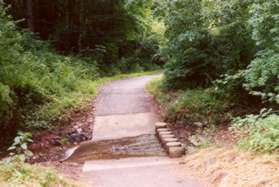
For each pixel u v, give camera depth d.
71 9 19.41
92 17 19.70
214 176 4.22
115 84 14.85
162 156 6.38
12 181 3.51
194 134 7.82
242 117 8.55
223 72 9.84
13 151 7.35
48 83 10.54
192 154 5.89
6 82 8.62
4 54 8.97
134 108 10.08
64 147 7.59
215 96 9.31
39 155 7.05
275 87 6.74
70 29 18.91
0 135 7.95
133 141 7.56
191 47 10.20
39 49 14.77
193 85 10.58
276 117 4.94
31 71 10.62
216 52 9.98
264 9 6.66
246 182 3.53
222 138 6.98
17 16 17.58
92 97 11.27
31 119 8.71
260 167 3.81
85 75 14.68
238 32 9.23
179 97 9.68
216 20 9.58
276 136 4.37
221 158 4.75
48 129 8.45
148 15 22.80
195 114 8.73
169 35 10.42
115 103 10.65
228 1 9.11
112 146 7.29
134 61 22.88
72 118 9.14
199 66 10.25
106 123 8.91
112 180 4.74
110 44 20.69
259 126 4.89
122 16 20.81
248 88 7.38
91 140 7.88
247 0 8.50
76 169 5.69
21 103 9.03
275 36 6.76
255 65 6.90
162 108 9.68
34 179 3.79
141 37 23.80
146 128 8.48
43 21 19.05
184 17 9.82
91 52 19.25
